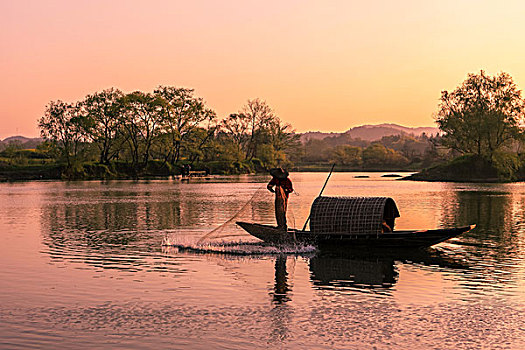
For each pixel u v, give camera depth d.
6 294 10.73
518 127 85.00
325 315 9.30
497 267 13.37
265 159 140.75
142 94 99.81
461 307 9.79
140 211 29.20
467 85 89.44
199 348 7.75
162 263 13.87
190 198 40.78
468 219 24.91
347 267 13.34
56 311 9.55
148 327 8.66
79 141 96.00
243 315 9.30
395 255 15.02
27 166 92.75
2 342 7.99
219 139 141.12
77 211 29.33
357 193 48.44
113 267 13.38
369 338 8.16
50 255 15.12
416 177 89.88
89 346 7.83
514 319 9.09
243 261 14.14
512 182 78.00
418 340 8.09
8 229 21.22
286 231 16.41
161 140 101.69
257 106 142.75
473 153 87.88
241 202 36.28
